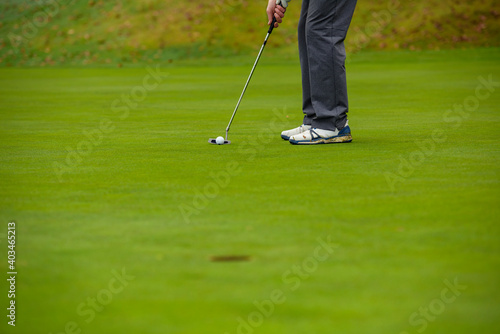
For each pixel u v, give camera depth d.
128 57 42.25
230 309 4.10
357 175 8.19
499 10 46.28
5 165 9.20
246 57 41.38
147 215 6.35
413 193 7.15
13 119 15.33
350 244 5.34
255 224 5.97
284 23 46.34
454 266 4.78
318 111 11.14
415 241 5.39
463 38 43.38
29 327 3.91
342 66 11.03
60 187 7.69
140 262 4.95
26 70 35.69
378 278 4.56
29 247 5.34
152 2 49.31
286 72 31.56
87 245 5.39
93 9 49.59
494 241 5.36
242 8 47.69
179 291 4.38
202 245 5.35
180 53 42.72
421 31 44.25
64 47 44.44
